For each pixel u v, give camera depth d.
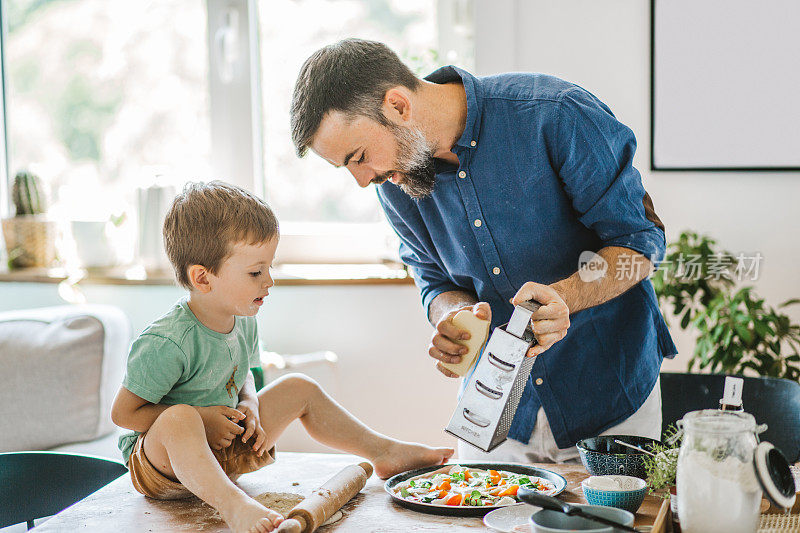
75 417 2.17
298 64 2.80
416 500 1.26
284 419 1.50
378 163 1.34
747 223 2.54
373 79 1.30
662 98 2.52
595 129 1.36
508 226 1.47
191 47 2.86
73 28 2.94
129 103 2.93
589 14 2.52
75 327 2.23
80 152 2.98
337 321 2.60
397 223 1.65
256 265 1.44
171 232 1.44
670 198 2.57
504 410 1.16
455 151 1.43
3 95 3.00
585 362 1.52
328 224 2.87
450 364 1.30
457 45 2.72
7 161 3.01
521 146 1.40
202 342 1.44
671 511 1.11
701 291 2.45
